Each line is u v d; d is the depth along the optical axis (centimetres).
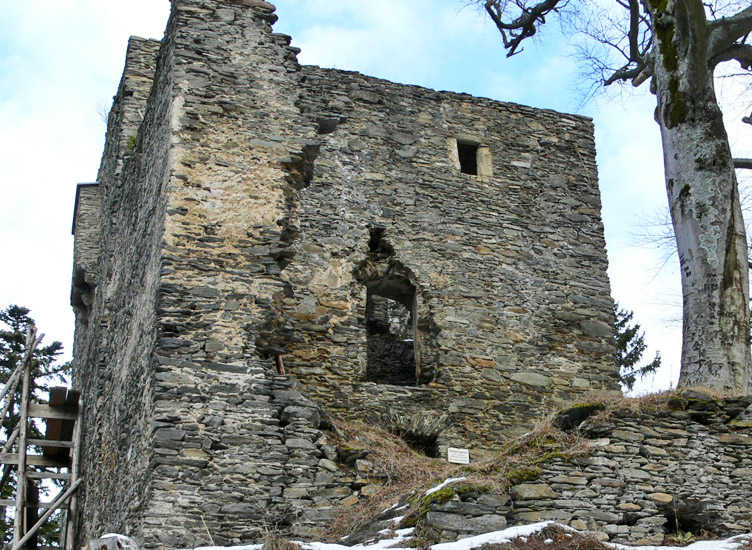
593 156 1708
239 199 1169
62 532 1661
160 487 977
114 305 1481
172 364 1048
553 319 1543
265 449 1027
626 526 889
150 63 1816
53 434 1555
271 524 988
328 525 997
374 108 1600
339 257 1469
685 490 922
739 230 1257
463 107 1664
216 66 1239
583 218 1645
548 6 1468
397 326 1762
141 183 1388
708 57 1329
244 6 1291
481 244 1559
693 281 1244
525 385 1474
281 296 1148
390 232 1516
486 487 860
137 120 1756
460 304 1502
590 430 942
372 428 1323
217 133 1198
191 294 1096
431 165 1593
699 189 1270
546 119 1711
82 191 1989
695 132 1295
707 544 849
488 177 1620
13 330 2245
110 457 1234
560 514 876
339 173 1527
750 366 1197
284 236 1184
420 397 1409
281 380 1073
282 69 1269
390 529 852
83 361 1894
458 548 773
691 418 964
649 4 1388
